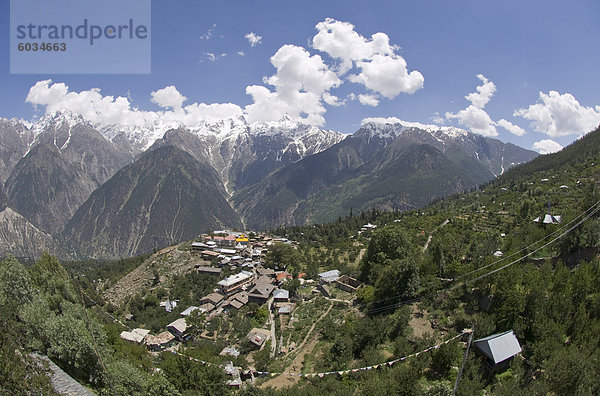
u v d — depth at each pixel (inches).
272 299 4306.1
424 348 1982.0
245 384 2253.9
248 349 3088.1
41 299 2060.8
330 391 1859.0
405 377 1675.7
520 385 1615.4
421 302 2539.4
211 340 3462.1
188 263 6038.4
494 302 2203.5
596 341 1674.5
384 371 1903.3
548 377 1582.2
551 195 5260.8
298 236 7465.6
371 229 6648.6
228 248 6707.7
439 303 2475.4
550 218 3543.3
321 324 3029.0
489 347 1772.9
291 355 2696.9
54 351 1617.9
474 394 1525.6
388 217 7342.5
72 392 1401.3
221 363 2407.7
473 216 5482.3
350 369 2022.6
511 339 1812.3
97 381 1644.9
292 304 4008.4
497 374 1739.7
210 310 4311.0
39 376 1385.3
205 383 1948.8
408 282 2689.5
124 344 2516.0
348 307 3176.7
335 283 4003.4
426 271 2817.4
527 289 2108.8
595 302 1877.5
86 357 1653.5
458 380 1439.5
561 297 1939.0
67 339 1656.0
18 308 1867.6
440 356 1792.6
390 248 3560.5
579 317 1802.4
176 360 2057.1
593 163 6948.8
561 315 1897.1
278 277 4847.4
